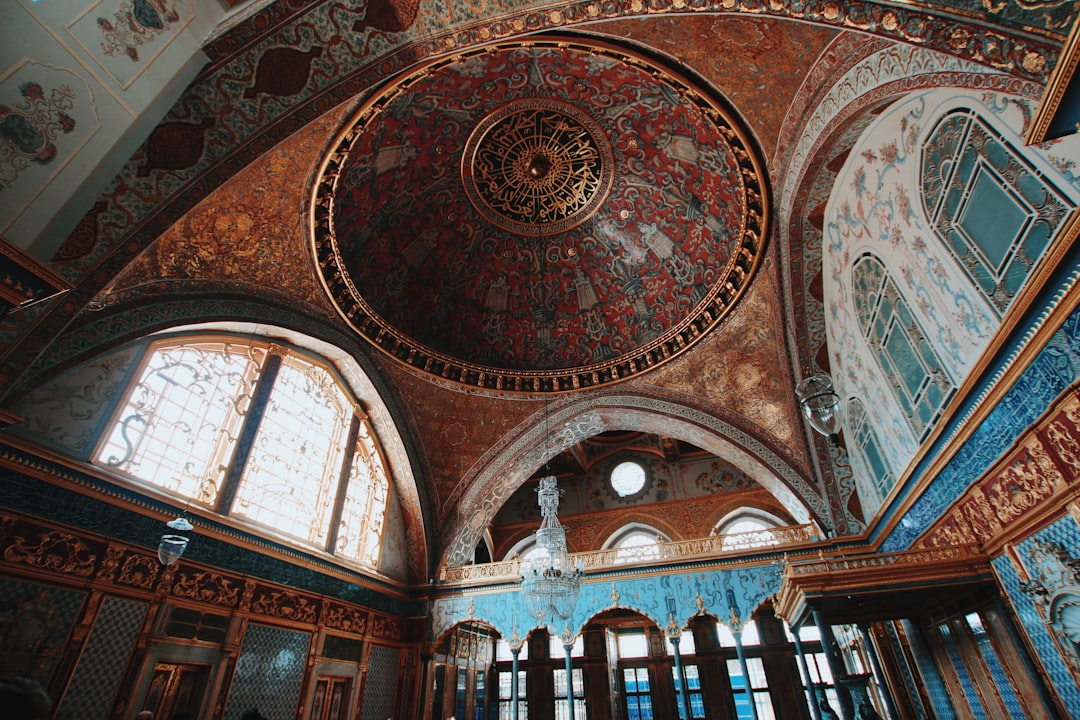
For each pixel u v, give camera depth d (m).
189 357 9.72
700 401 14.14
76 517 7.33
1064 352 5.22
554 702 18.38
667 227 13.73
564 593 9.87
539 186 13.94
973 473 7.14
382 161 11.77
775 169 10.08
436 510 15.30
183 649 8.34
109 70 4.18
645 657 18.47
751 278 12.05
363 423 14.30
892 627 11.42
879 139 8.12
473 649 17.88
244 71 6.70
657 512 19.55
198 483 9.34
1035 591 6.25
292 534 11.21
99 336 7.98
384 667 13.16
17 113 3.68
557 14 7.02
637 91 11.37
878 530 11.00
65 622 6.93
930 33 5.11
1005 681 7.33
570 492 21.02
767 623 17.53
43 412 7.25
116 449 8.10
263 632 9.89
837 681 7.34
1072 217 4.80
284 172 9.45
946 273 6.99
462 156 13.02
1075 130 3.79
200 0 4.85
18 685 1.52
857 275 9.64
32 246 3.72
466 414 15.22
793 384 12.73
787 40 8.02
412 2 6.74
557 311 15.62
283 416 11.62
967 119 6.20
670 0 6.66
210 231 9.30
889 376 9.14
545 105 12.20
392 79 8.80
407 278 14.00
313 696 10.77
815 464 12.66
